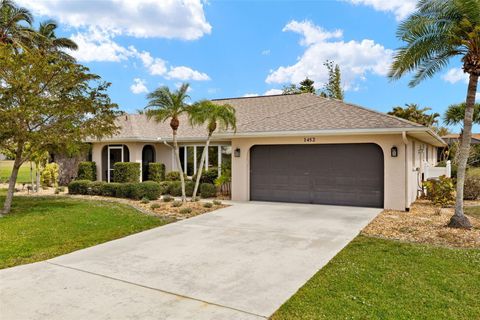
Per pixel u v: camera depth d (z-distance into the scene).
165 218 10.57
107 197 15.45
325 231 8.76
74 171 21.55
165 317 4.17
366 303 4.49
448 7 8.71
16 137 10.74
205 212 11.59
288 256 6.64
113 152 20.48
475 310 4.30
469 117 8.89
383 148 12.03
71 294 4.87
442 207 12.84
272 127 13.60
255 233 8.59
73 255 6.82
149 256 6.71
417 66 9.89
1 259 6.55
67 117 11.36
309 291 4.91
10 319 4.11
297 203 13.57
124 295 4.83
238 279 5.43
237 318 4.15
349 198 12.84
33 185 19.73
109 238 8.20
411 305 4.43
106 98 12.35
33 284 5.25
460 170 9.04
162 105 12.73
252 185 14.50
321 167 13.26
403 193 11.79
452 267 5.87
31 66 10.81
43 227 9.21
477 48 8.40
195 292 4.93
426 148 19.48
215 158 18.28
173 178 18.86
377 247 7.20
